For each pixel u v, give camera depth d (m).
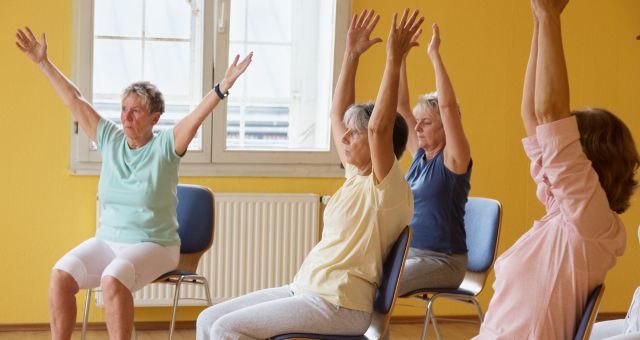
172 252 3.36
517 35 4.78
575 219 1.81
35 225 4.34
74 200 4.37
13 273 4.34
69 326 3.17
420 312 4.84
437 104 3.29
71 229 4.38
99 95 4.39
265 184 4.56
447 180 3.23
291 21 4.59
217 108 4.46
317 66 4.63
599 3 4.88
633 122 4.96
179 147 3.31
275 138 4.64
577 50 4.88
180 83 4.48
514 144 4.83
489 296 4.92
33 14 4.24
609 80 4.92
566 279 1.86
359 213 2.58
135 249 3.23
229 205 4.43
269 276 4.50
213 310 2.73
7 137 4.28
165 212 3.36
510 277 1.92
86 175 4.36
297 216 4.51
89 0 4.28
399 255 2.52
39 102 4.29
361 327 2.57
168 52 4.45
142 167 3.33
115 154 3.39
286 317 2.54
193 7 4.45
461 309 4.89
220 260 4.44
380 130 2.50
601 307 5.05
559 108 1.78
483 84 4.77
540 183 2.00
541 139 1.81
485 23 4.74
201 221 3.61
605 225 1.82
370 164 2.67
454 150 3.19
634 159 1.88
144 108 3.34
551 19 1.77
